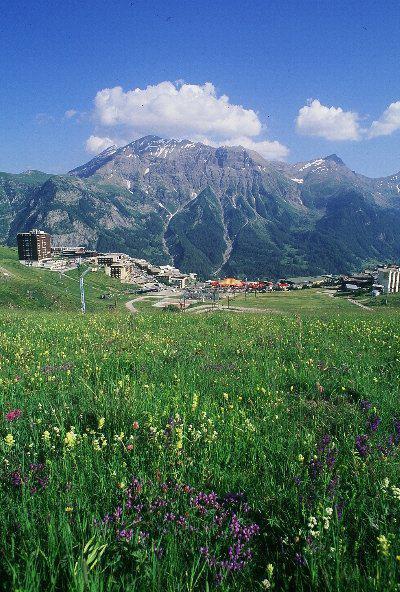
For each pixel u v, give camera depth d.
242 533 4.04
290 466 5.24
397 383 9.09
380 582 3.22
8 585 3.17
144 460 5.31
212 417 6.72
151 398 7.65
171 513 4.12
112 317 23.08
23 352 11.98
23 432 6.04
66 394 7.91
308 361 10.84
